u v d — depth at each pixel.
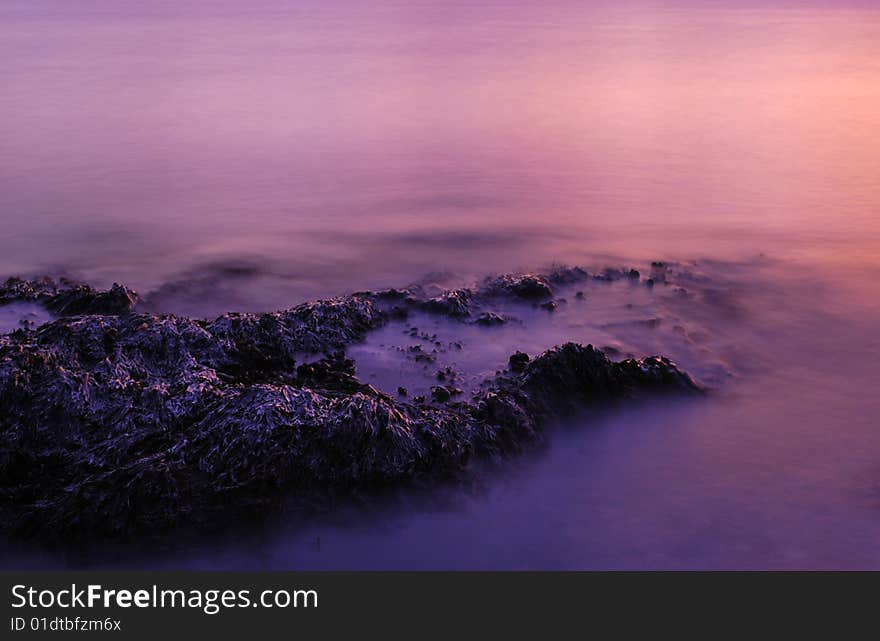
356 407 21.72
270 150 60.19
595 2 175.12
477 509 21.00
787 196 48.69
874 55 100.81
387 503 20.73
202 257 38.38
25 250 39.41
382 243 40.62
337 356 26.88
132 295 31.64
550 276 34.03
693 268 36.47
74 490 20.34
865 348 29.31
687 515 20.84
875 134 63.72
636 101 77.88
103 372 24.19
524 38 119.75
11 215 44.84
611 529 20.39
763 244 40.22
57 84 82.81
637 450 23.47
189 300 32.91
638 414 24.97
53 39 115.00
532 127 67.94
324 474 20.94
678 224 43.78
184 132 65.12
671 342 29.05
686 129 66.75
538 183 52.22
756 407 25.55
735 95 79.88
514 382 25.44
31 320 29.03
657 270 35.97
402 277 35.91
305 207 46.97
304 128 67.19
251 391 22.53
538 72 93.00
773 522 20.59
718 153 59.16
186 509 19.86
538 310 31.03
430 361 26.72
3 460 21.48
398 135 65.31
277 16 145.00
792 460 22.98
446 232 42.44
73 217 44.66
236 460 20.97
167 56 101.88
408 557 19.58
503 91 82.69
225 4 166.25
